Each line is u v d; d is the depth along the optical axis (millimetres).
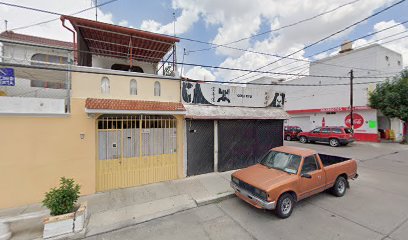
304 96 24438
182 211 5367
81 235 4250
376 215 4961
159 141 7340
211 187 6777
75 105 6043
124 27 7457
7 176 5328
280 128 10164
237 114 8664
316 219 4824
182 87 7770
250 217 4996
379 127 20031
